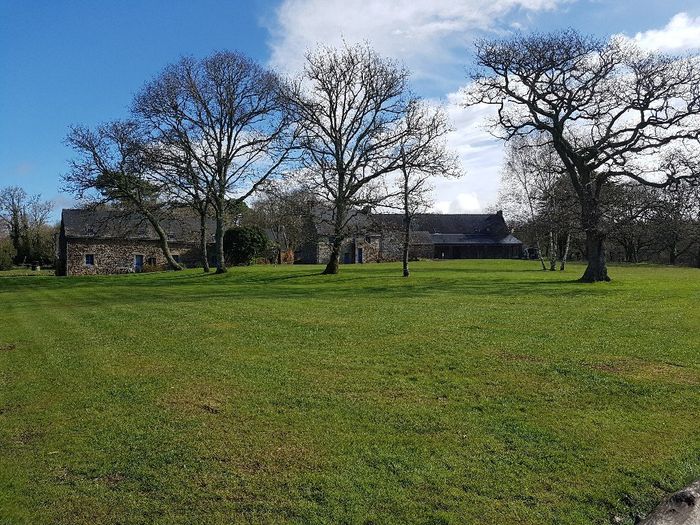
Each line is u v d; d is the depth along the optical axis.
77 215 60.12
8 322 16.08
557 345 11.44
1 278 40.06
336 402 7.78
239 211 47.50
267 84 39.62
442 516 4.80
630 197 29.91
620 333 12.83
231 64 39.16
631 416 7.17
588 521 4.76
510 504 5.01
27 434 6.70
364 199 35.44
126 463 5.86
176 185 38.69
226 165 40.25
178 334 13.20
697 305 18.33
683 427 6.79
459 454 6.02
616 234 29.80
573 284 28.44
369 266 50.22
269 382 8.80
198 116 39.19
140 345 11.92
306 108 36.03
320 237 39.91
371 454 6.02
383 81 36.31
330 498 5.11
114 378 9.17
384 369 9.55
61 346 11.98
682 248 71.56
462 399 7.89
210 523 4.75
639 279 32.28
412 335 12.66
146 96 38.03
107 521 4.79
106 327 14.52
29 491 5.29
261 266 52.03
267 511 4.91
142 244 61.25
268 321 15.12
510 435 6.54
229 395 8.14
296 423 6.98
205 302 20.61
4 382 9.03
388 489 5.26
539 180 47.44
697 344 11.51
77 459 5.97
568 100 30.53
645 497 5.15
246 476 5.55
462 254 91.56
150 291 26.89
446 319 15.18
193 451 6.14
